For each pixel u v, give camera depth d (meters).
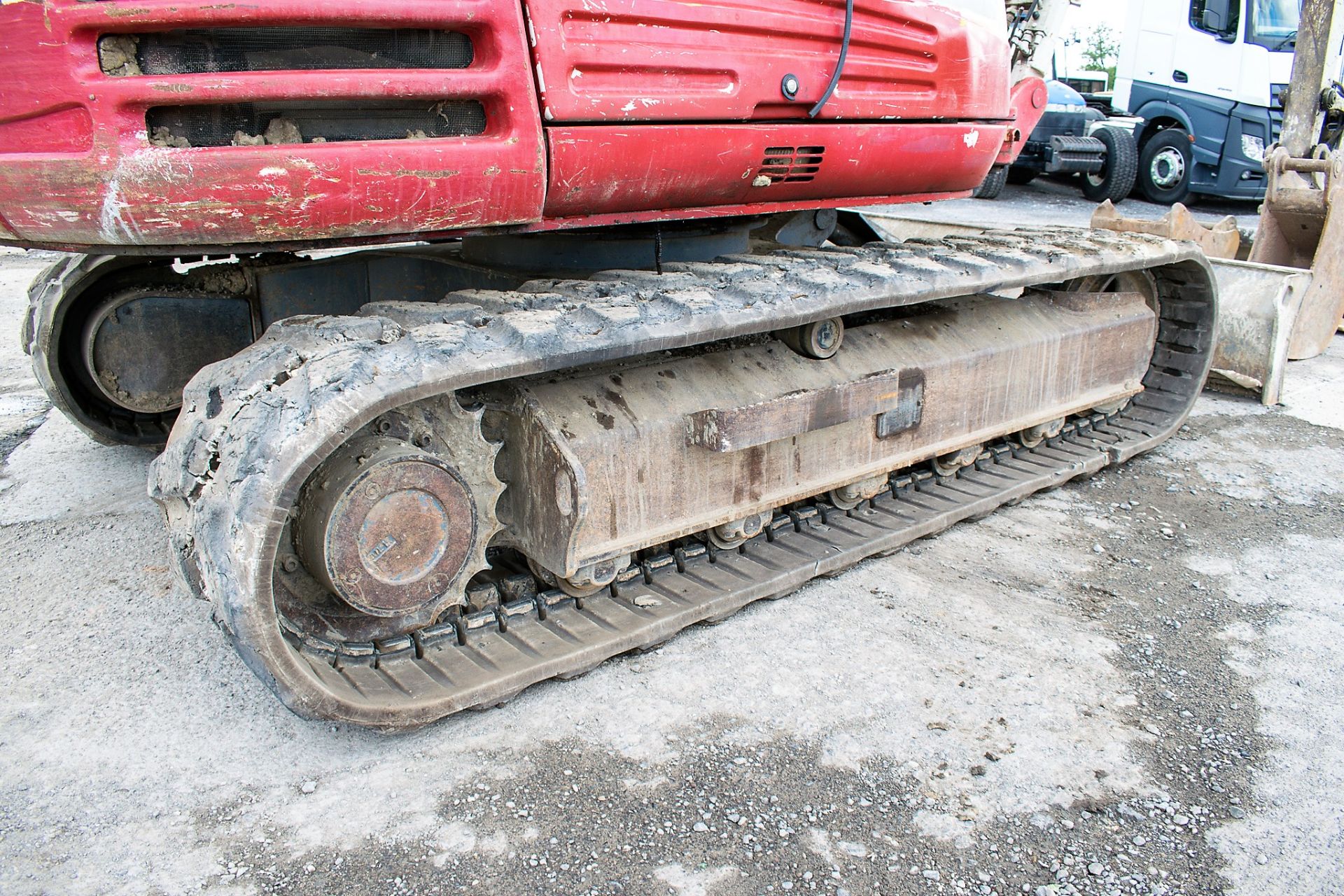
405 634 2.86
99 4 2.19
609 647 2.98
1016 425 4.30
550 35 2.57
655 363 3.20
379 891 2.19
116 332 3.89
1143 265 4.36
